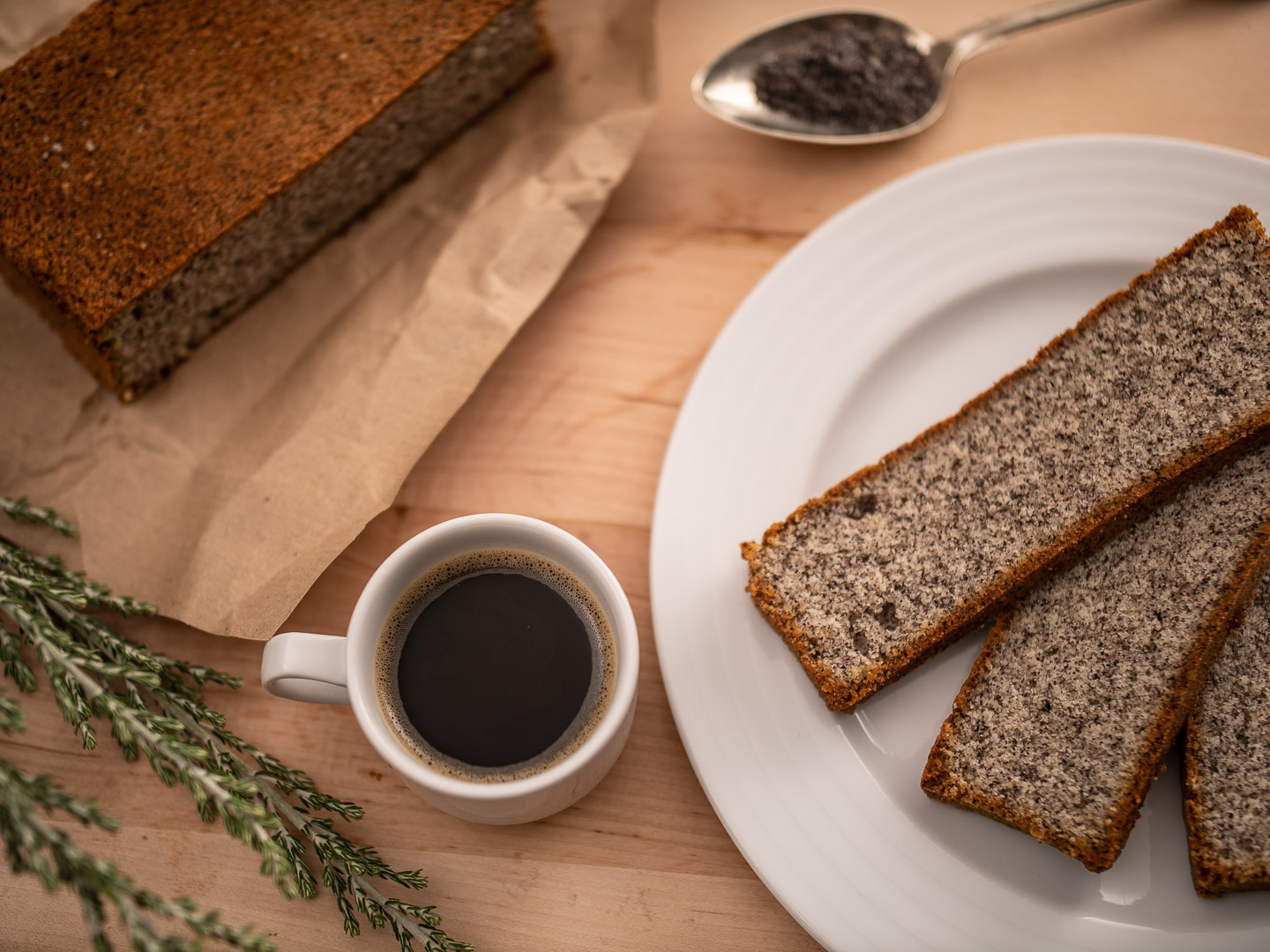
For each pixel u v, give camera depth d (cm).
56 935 26
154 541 29
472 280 31
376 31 32
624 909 26
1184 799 25
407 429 29
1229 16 33
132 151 30
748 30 35
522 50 33
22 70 30
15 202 30
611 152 32
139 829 27
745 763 26
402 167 33
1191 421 27
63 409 31
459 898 26
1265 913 24
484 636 25
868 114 33
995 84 34
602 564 24
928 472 28
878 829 25
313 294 32
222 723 26
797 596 27
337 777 28
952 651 27
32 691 26
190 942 21
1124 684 26
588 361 31
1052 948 24
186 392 31
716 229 33
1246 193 29
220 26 31
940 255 30
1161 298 28
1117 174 30
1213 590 26
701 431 28
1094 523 26
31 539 29
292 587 28
